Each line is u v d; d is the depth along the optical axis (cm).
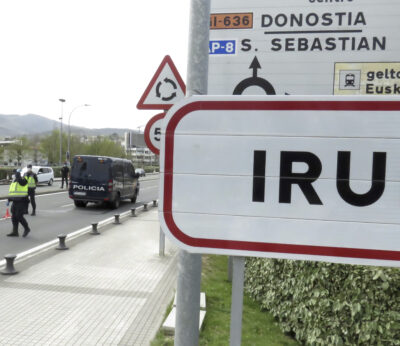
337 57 214
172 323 413
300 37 216
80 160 1644
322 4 214
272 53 219
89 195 1634
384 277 282
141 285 585
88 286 576
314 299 350
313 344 354
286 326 415
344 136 146
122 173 1791
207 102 155
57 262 720
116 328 425
